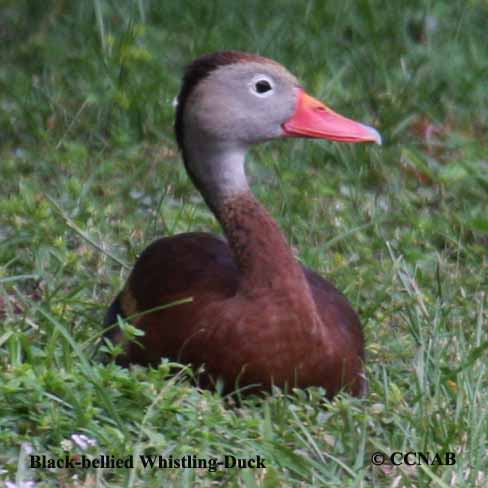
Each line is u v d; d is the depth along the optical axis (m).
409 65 19.91
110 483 10.80
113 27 20.50
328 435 11.52
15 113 18.47
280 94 12.80
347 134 12.92
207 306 12.03
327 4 20.81
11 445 11.02
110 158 17.58
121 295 13.12
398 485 11.05
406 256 15.48
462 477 11.04
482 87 19.61
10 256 14.94
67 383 11.50
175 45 20.22
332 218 16.20
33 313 13.56
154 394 11.50
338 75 19.20
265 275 11.98
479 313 13.63
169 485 10.73
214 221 16.05
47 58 19.75
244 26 20.52
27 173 17.20
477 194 17.25
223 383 11.97
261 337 11.88
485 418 11.73
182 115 12.66
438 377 12.29
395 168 17.62
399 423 11.70
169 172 17.09
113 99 18.38
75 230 14.87
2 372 11.62
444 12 21.27
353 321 12.66
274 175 17.33
